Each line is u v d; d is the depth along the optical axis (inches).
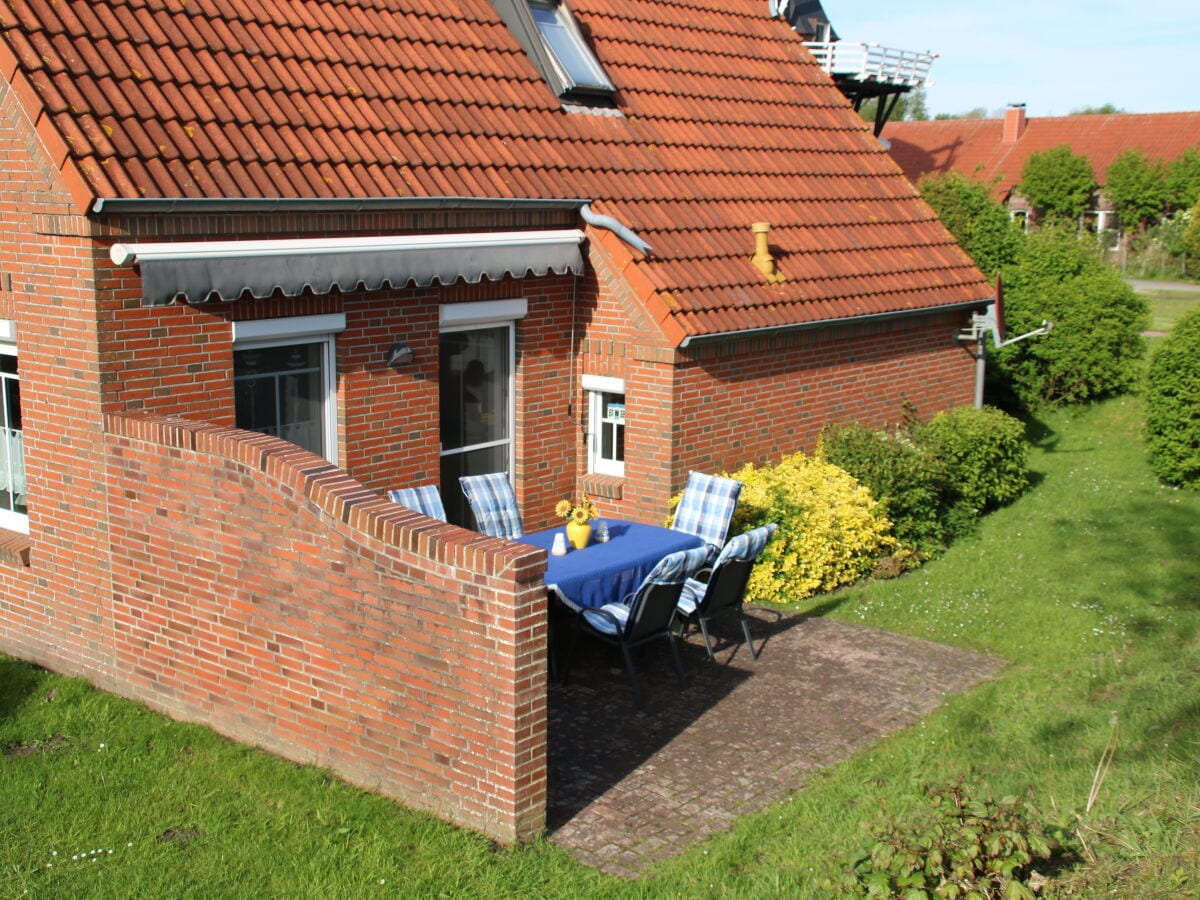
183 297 353.1
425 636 278.4
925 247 631.2
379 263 393.4
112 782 297.3
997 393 814.5
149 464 329.7
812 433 556.7
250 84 399.2
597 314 490.9
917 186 956.0
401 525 278.8
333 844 269.3
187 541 325.1
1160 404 635.5
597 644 414.6
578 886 255.8
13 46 340.8
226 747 317.7
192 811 283.3
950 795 242.4
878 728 346.9
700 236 514.0
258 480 305.0
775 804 297.9
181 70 382.3
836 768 318.7
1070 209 1899.6
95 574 353.7
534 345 483.5
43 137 329.7
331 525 291.4
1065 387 806.5
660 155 537.3
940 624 437.4
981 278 645.3
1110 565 506.0
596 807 296.7
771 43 671.8
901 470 514.0
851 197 619.5
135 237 337.1
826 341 551.5
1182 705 351.6
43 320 346.9
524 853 268.7
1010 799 255.6
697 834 283.7
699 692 373.4
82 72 351.6
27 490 367.6
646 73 577.9
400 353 421.7
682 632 427.5
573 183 482.3
